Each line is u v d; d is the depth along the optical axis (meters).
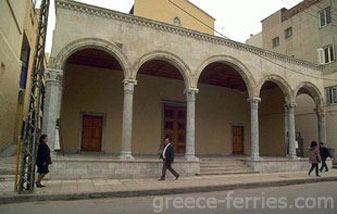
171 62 15.14
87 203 8.42
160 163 13.62
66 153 16.77
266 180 13.08
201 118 21.98
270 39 29.59
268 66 18.23
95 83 18.38
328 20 22.95
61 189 9.77
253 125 17.02
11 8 15.41
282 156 22.05
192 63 15.48
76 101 17.72
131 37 14.16
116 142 18.36
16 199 8.48
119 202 8.60
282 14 28.25
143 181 12.18
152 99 20.05
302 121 24.19
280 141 23.23
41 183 10.84
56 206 7.95
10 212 7.19
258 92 17.44
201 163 15.95
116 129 18.50
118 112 18.70
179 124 20.92
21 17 18.42
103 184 11.06
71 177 12.09
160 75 20.30
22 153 9.20
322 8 23.53
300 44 25.52
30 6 21.95
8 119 17.06
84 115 17.88
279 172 16.92
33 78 9.69
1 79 14.95
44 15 10.05
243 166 16.66
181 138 20.84
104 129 18.17
